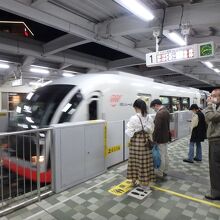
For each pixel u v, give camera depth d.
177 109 9.99
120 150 5.17
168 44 7.73
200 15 4.98
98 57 11.52
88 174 4.04
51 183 3.49
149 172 3.54
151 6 5.25
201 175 4.32
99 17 6.08
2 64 9.99
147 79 7.73
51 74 13.87
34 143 3.72
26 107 5.14
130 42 8.21
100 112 5.08
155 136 3.97
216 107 3.17
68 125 3.61
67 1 5.03
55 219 2.76
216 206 3.08
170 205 3.11
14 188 3.86
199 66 12.95
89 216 2.83
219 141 3.13
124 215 2.85
